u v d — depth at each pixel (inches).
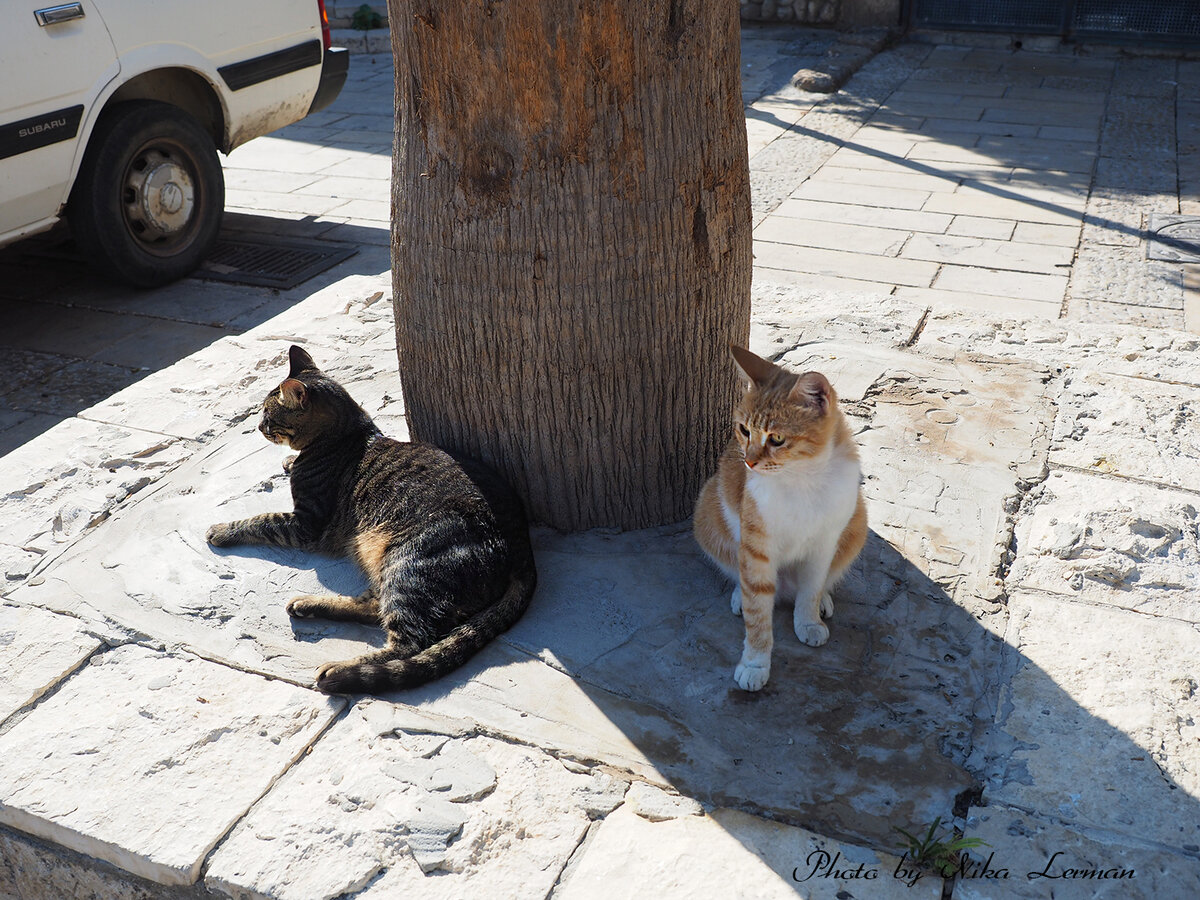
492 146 130.6
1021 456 166.4
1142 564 140.4
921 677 122.9
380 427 180.4
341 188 357.4
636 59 126.3
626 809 106.4
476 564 132.8
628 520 155.6
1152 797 105.3
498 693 122.6
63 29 231.5
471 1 121.5
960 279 263.6
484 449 153.2
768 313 224.5
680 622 134.4
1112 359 198.1
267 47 287.6
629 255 135.5
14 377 234.5
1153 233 288.8
